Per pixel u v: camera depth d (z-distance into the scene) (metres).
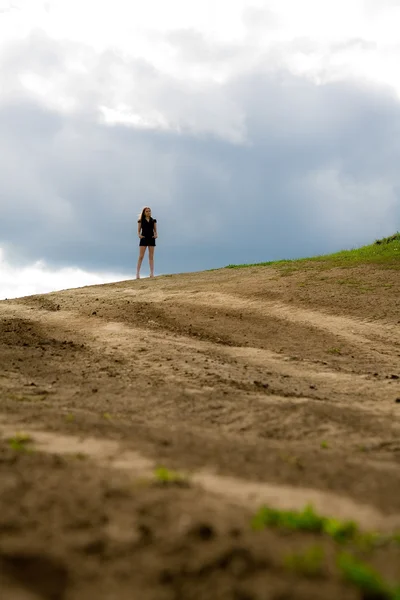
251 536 2.94
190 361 9.73
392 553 2.93
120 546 2.78
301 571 2.56
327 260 21.42
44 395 7.61
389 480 4.53
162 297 16.33
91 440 5.29
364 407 7.53
